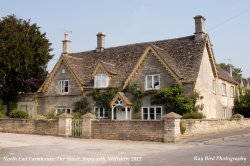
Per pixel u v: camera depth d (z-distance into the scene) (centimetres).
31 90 4722
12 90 4300
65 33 4200
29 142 2116
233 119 3247
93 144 2041
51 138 2408
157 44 3697
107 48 4084
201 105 3108
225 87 4044
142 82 3250
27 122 2780
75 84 3659
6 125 2911
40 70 4547
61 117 2562
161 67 3167
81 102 3553
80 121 2497
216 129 2830
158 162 1296
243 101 4256
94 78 3519
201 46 3341
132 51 3791
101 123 2392
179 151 1658
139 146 1939
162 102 3092
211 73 3550
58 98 3756
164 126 2153
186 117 2769
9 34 4184
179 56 3359
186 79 3066
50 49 4612
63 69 3791
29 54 4203
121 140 2291
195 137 2364
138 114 3212
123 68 3575
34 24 4491
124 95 3281
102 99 3406
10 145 1950
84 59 4072
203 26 3453
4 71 4128
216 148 1748
